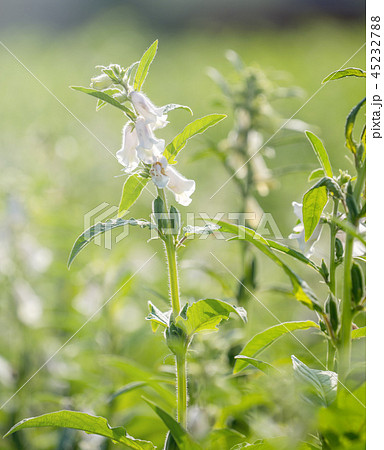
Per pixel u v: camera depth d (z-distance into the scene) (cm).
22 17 2511
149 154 259
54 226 606
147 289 392
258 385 304
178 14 2714
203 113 1281
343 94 1378
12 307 475
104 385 421
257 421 278
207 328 238
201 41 2358
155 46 265
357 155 243
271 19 2695
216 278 410
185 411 247
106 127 1012
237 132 496
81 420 235
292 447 221
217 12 2739
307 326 250
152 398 395
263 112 497
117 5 2575
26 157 750
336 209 247
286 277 586
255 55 2016
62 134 917
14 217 502
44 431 409
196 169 959
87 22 2417
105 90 269
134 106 263
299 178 933
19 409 404
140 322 505
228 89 504
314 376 225
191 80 1666
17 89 1379
